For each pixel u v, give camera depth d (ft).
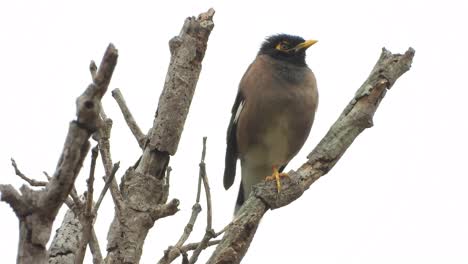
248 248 26.55
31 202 16.92
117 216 23.38
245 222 26.81
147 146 24.64
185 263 21.30
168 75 25.07
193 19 25.48
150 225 23.22
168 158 24.66
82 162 16.81
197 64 25.23
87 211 19.20
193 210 22.49
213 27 25.55
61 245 27.22
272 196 27.81
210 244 25.12
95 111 16.37
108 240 23.15
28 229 16.97
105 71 16.24
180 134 24.76
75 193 21.08
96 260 21.29
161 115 24.63
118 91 25.75
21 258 17.03
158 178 24.40
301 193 28.63
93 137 22.76
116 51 16.17
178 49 25.21
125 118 25.43
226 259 25.50
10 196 16.74
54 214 17.12
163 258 21.71
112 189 22.77
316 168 29.17
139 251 22.95
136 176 23.93
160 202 23.89
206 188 21.99
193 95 25.18
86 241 19.13
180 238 22.12
